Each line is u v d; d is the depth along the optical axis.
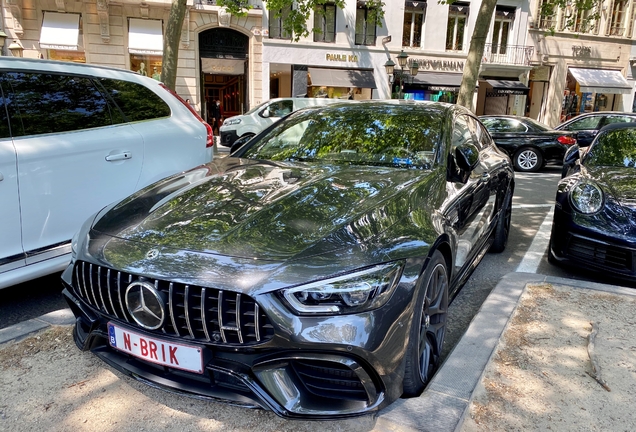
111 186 3.63
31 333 2.84
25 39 16.48
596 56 24.52
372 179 2.67
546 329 2.84
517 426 1.97
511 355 2.54
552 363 2.47
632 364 2.48
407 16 21.30
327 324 1.77
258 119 13.58
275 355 1.80
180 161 4.16
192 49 18.22
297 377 1.84
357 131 3.36
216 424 2.04
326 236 2.00
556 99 24.39
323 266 1.84
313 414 1.79
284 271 1.81
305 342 1.75
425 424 1.92
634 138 4.67
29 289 3.69
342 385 1.86
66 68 3.64
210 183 2.71
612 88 24.14
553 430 1.96
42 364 2.51
